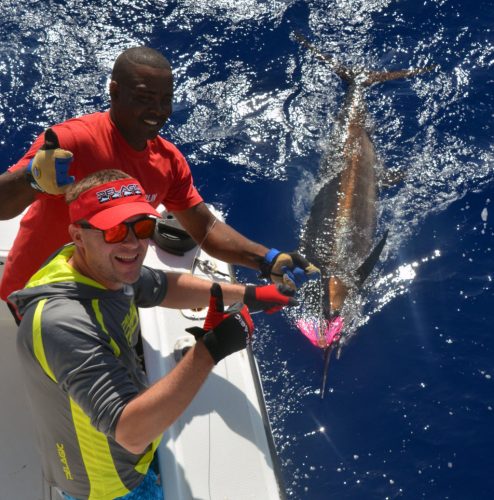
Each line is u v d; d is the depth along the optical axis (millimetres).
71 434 2268
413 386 5180
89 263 2188
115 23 8000
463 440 4809
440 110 7551
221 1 8406
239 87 7641
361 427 4910
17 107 7000
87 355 2068
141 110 2865
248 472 2648
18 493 2980
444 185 6844
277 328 5625
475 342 5488
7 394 3334
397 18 8461
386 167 7027
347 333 5621
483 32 8297
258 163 6898
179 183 3230
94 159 2924
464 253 6219
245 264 3264
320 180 6828
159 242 3648
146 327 3139
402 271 6090
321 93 7656
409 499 4457
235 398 2900
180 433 2738
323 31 8281
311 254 6215
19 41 7637
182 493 2547
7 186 2777
